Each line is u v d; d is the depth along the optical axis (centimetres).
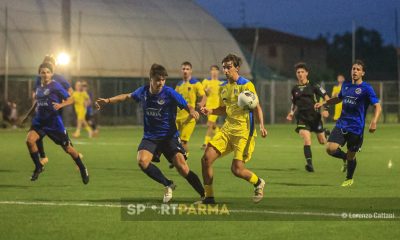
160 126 1388
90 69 5669
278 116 6191
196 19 6569
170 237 1070
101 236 1077
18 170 2134
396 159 2536
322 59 11075
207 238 1062
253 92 1355
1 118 5044
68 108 5219
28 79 5262
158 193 1562
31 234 1091
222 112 1395
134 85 5888
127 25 6097
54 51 5550
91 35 5819
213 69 2881
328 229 1126
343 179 1881
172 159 1397
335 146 1702
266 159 2544
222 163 2369
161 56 6100
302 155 2723
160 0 6581
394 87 6116
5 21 5331
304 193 1568
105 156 2675
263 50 10831
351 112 1702
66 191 1600
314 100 2133
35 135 1752
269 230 1120
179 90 2322
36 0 5775
